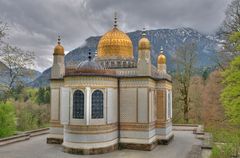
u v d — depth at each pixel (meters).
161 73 30.05
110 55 30.03
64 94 24.86
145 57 26.17
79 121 24.20
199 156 21.48
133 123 26.19
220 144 25.72
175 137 33.47
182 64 46.69
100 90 24.80
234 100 23.64
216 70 46.66
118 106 26.70
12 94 43.09
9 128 34.19
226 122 39.97
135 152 25.02
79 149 24.08
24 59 42.66
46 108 64.69
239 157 22.23
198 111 52.97
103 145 24.59
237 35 23.38
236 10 31.36
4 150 25.64
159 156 23.58
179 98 47.41
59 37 29.75
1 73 41.28
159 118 28.94
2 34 39.22
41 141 30.34
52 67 29.25
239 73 22.83
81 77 24.30
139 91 26.08
